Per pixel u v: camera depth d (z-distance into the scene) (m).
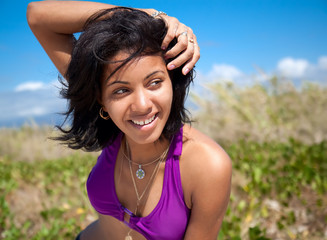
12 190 4.35
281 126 5.82
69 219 3.31
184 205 1.53
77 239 2.06
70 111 1.52
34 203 3.79
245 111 6.14
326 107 6.23
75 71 1.35
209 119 6.38
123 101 1.32
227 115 6.26
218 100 6.56
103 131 1.64
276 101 6.57
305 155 4.40
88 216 3.44
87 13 1.54
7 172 5.25
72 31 1.62
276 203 3.28
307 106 6.34
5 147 7.16
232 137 5.82
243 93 6.59
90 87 1.35
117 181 1.68
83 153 6.19
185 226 1.56
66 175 4.66
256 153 4.72
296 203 3.28
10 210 3.66
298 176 3.72
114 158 1.68
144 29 1.26
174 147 1.52
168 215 1.53
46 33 1.65
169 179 1.52
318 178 3.49
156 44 1.28
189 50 1.34
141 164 1.59
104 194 1.70
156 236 1.57
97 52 1.26
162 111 1.36
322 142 4.71
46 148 6.82
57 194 4.15
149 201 1.58
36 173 5.21
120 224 1.74
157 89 1.33
